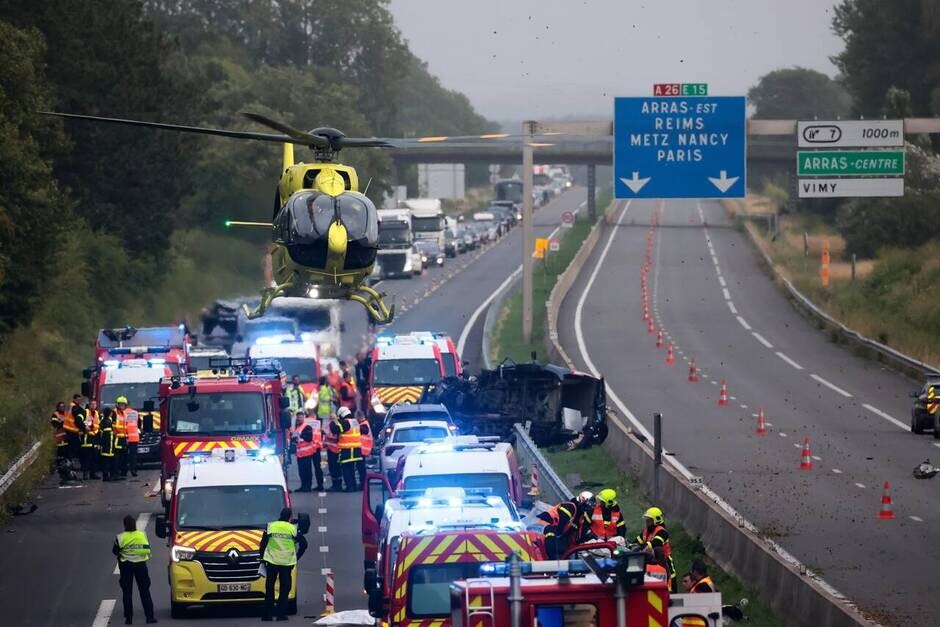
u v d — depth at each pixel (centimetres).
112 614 7788
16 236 18262
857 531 8825
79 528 10344
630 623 4344
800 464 11425
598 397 12431
